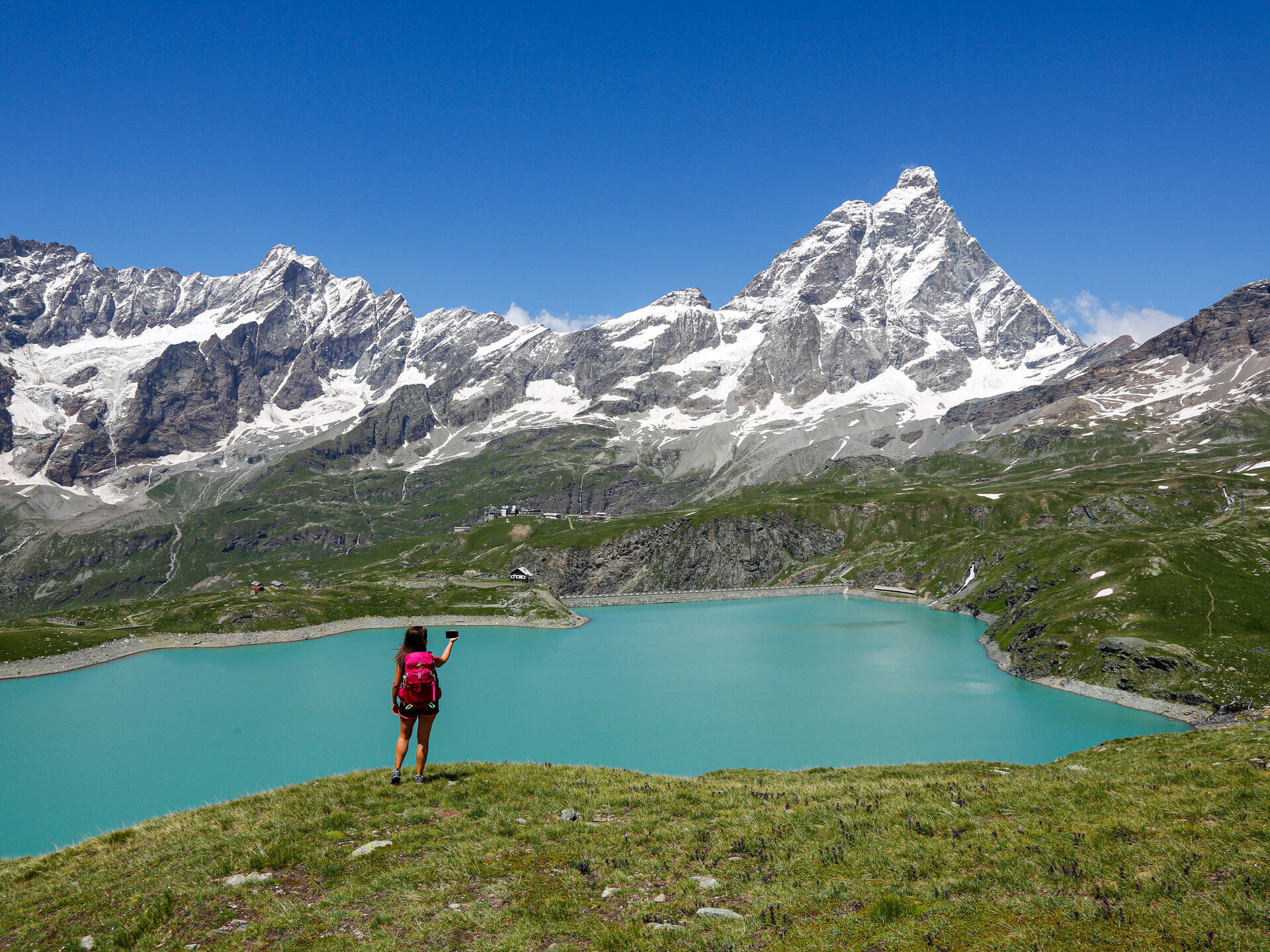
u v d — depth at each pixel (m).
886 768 28.59
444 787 20.97
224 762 99.81
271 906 14.25
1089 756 31.53
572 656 170.50
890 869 14.79
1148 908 12.05
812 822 18.00
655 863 15.88
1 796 88.62
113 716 125.94
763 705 120.75
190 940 13.28
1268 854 13.26
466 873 15.36
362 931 13.23
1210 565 136.12
